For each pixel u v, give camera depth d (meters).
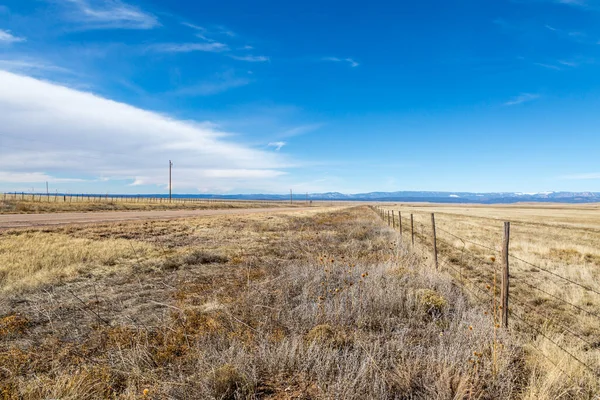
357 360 4.39
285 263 11.05
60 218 27.47
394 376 4.02
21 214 31.95
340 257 12.13
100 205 47.56
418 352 4.67
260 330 5.44
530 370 4.38
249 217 35.16
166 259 11.61
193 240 17.69
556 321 6.34
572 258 13.21
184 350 4.86
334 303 6.44
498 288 8.72
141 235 18.80
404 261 10.66
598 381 4.07
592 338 5.62
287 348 4.53
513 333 5.35
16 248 12.58
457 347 4.60
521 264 11.86
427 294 6.69
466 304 6.81
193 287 8.37
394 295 6.72
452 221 36.12
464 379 3.69
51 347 4.90
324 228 25.41
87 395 3.63
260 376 4.18
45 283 8.34
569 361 4.52
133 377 4.07
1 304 6.80
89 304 6.93
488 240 18.97
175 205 64.19
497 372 4.11
